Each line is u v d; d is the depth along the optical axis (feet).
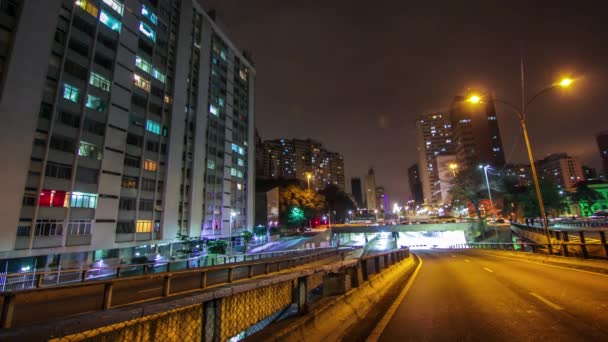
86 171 124.47
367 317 23.39
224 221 214.48
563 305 24.67
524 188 265.54
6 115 102.63
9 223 100.73
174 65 175.32
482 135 493.36
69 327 6.59
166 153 164.14
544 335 17.88
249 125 261.44
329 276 23.90
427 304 27.61
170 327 11.21
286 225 325.01
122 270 111.24
